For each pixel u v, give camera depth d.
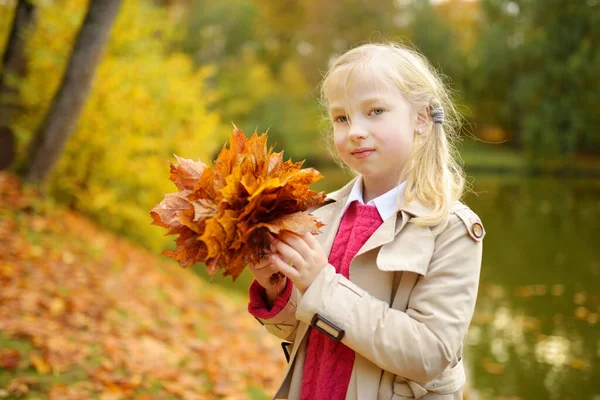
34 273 4.10
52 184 6.75
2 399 2.43
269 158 1.17
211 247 1.07
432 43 34.28
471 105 30.59
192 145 7.55
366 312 1.18
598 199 16.56
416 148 1.35
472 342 5.55
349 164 1.36
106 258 5.39
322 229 1.47
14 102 6.70
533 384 4.52
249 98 22.69
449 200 1.28
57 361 2.81
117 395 2.67
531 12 26.19
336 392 1.28
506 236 11.05
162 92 7.25
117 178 7.07
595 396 4.29
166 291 5.20
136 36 7.36
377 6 36.09
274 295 1.38
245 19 22.86
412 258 1.22
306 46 35.84
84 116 6.66
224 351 3.93
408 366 1.15
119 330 3.54
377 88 1.29
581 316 6.36
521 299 7.01
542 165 26.56
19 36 6.71
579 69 24.50
